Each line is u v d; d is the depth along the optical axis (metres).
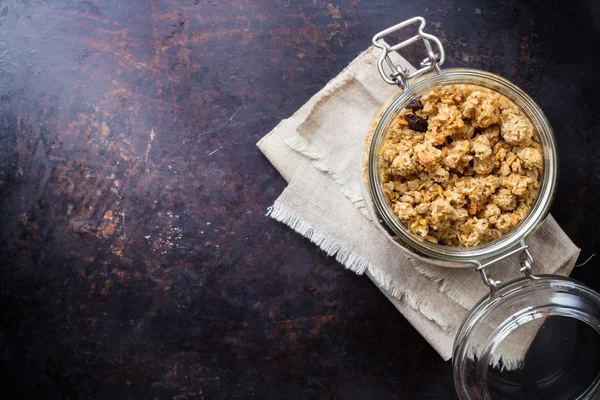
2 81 0.53
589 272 0.52
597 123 0.52
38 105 0.53
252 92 0.53
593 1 0.52
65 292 0.53
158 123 0.53
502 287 0.46
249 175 0.53
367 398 0.53
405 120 0.45
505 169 0.44
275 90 0.53
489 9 0.52
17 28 0.53
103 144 0.53
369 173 0.45
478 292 0.50
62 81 0.53
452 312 0.51
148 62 0.53
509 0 0.52
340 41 0.52
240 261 0.53
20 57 0.53
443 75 0.44
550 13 0.52
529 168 0.44
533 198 0.45
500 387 0.47
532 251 0.50
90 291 0.53
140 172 0.53
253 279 0.53
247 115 0.53
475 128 0.45
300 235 0.53
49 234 0.53
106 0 0.53
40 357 0.53
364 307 0.52
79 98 0.53
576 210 0.52
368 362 0.52
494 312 0.45
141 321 0.53
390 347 0.52
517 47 0.52
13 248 0.53
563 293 0.45
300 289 0.53
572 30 0.52
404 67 0.51
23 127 0.53
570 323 0.47
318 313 0.53
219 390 0.53
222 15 0.53
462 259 0.45
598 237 0.52
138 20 0.53
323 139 0.51
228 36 0.53
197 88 0.53
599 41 0.52
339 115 0.51
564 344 0.47
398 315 0.52
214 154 0.53
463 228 0.44
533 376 0.48
